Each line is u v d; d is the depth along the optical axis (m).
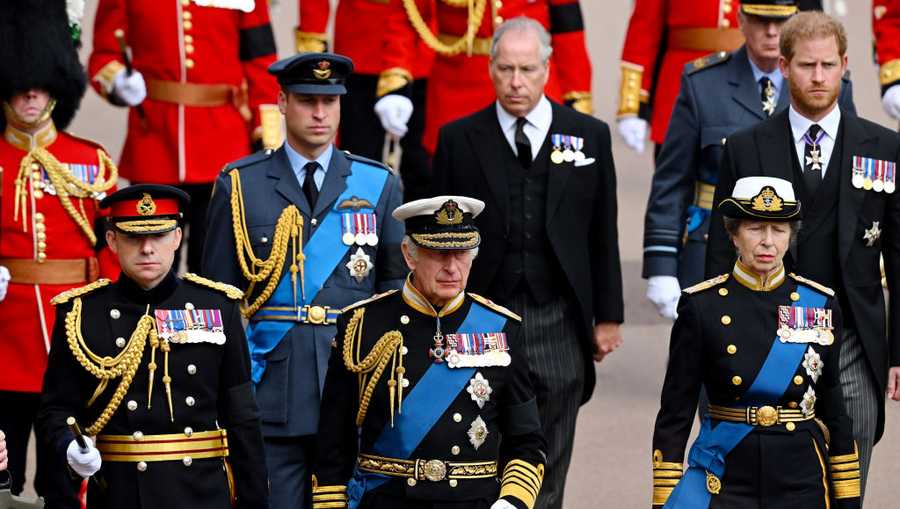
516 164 31.70
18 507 26.06
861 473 30.17
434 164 32.25
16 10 32.22
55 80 32.56
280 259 29.73
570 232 31.61
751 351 26.84
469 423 25.45
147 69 40.94
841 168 29.97
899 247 30.05
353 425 26.00
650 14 42.88
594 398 40.69
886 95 42.12
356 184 30.27
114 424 25.75
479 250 31.62
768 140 30.36
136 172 41.09
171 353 25.83
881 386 30.08
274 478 29.58
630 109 43.06
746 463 26.70
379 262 30.41
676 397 27.20
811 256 30.00
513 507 24.94
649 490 35.50
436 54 41.06
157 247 25.80
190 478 25.72
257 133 41.19
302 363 29.61
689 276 34.12
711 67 34.19
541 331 31.56
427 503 25.28
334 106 29.92
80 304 26.02
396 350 25.59
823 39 29.70
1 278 32.00
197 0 33.34
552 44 40.31
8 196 32.28
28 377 32.31
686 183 34.19
